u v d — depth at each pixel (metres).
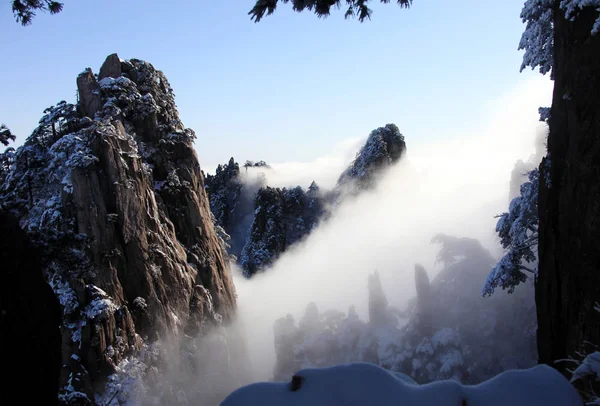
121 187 39.06
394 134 132.00
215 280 50.16
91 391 32.09
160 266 41.50
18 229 7.25
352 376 5.45
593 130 15.54
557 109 18.45
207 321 45.81
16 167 37.12
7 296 6.46
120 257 38.03
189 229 49.88
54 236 10.17
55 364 7.23
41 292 7.18
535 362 37.78
